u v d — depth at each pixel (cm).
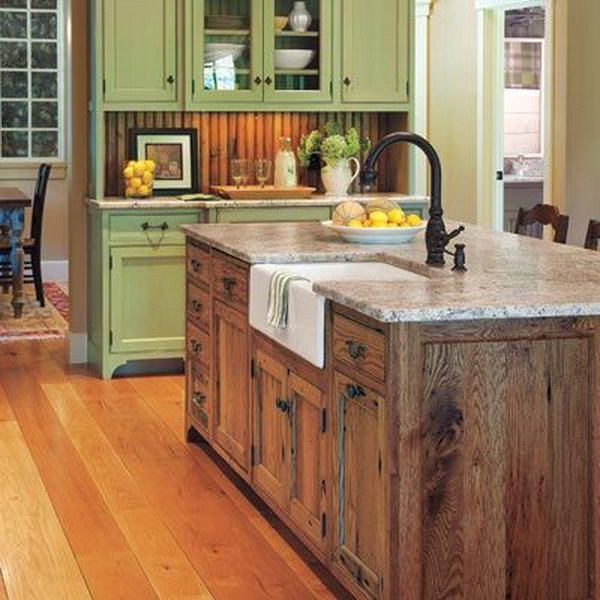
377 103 800
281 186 796
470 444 371
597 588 384
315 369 427
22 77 1216
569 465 380
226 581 436
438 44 1090
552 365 376
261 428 496
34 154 1224
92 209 774
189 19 761
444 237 466
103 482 552
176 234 758
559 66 918
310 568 448
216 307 558
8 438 628
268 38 775
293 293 440
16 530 489
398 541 366
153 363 792
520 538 379
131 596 422
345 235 538
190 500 527
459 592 374
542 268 455
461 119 1060
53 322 981
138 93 761
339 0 786
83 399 713
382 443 372
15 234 995
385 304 365
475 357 369
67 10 796
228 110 775
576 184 910
